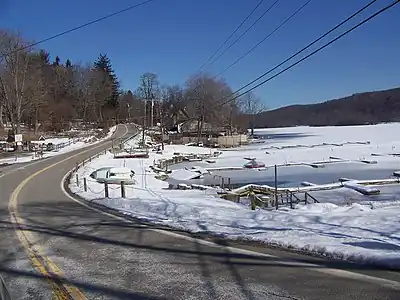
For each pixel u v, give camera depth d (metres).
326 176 43.53
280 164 55.50
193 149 75.56
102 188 26.75
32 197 22.00
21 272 7.78
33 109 85.38
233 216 12.74
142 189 26.22
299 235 9.05
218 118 101.19
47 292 6.58
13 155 54.72
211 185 36.66
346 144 86.19
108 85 130.38
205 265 7.50
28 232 11.91
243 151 75.94
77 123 111.88
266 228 10.31
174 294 6.14
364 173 44.91
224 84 72.81
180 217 13.13
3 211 17.19
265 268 7.09
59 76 117.69
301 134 130.62
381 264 6.80
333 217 11.73
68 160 48.16
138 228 11.58
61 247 9.70
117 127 122.44
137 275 7.17
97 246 9.58
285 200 26.73
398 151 68.25
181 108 103.69
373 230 9.52
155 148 72.75
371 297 5.54
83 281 7.02
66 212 15.91
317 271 6.74
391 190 31.52
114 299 6.10
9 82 71.44
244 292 6.03
